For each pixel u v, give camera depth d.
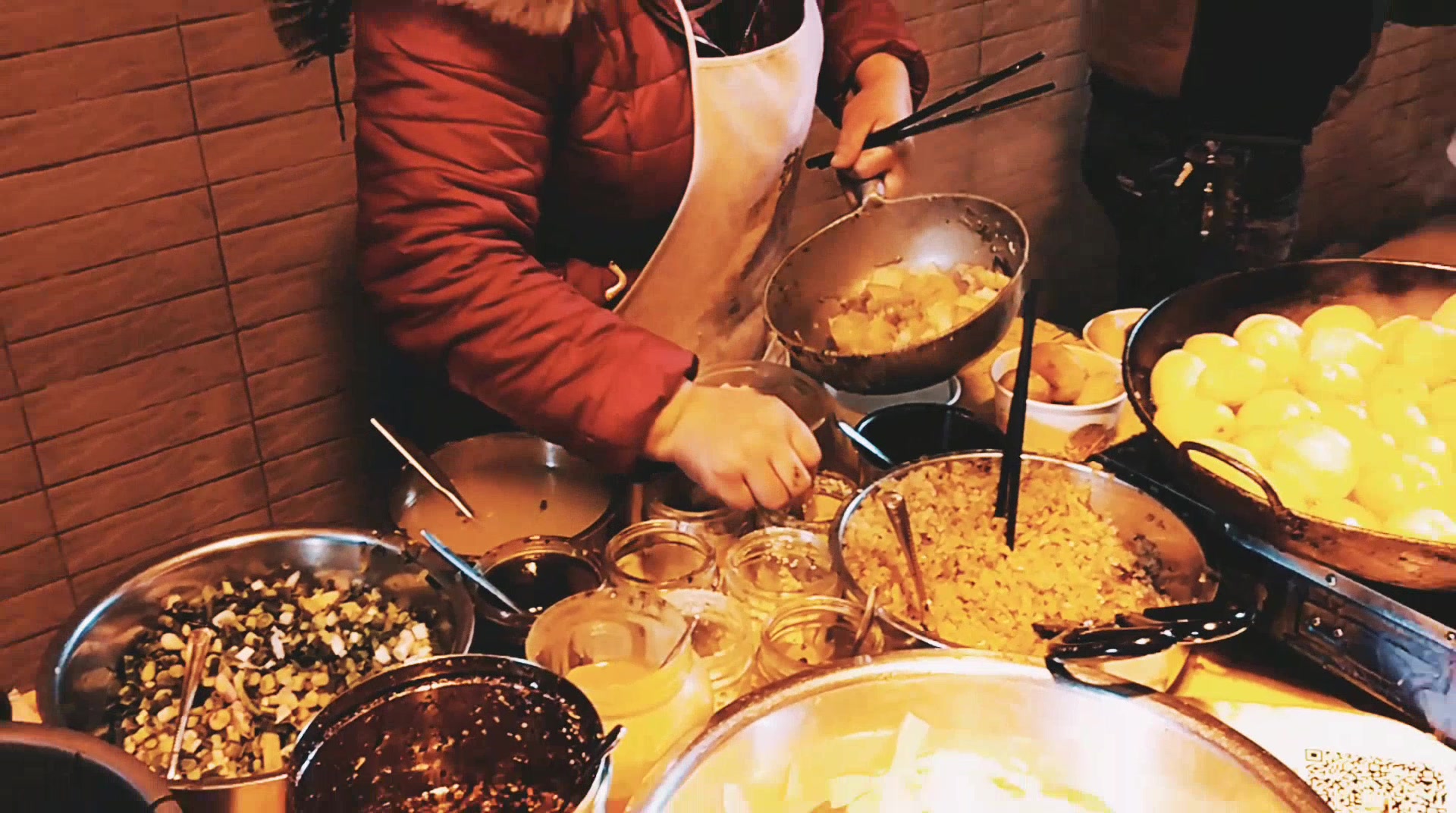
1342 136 3.20
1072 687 0.91
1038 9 2.51
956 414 1.34
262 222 1.77
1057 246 2.83
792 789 0.90
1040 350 1.40
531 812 0.85
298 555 1.17
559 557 1.12
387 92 1.15
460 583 1.08
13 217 1.59
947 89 2.45
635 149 1.30
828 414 1.37
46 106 1.56
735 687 1.00
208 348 1.79
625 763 0.91
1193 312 1.32
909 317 1.31
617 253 1.42
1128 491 1.13
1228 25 2.01
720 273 1.50
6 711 1.02
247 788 0.86
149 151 1.65
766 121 1.40
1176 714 0.88
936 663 0.93
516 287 1.18
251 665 1.08
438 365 1.23
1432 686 0.99
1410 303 1.32
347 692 0.87
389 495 1.33
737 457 1.12
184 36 1.62
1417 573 0.96
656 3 1.26
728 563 1.11
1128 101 2.20
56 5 1.52
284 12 1.67
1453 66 3.33
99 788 0.80
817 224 2.36
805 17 1.45
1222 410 1.16
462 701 0.89
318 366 1.90
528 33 1.14
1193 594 1.03
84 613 1.07
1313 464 1.08
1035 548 1.11
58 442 1.73
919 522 1.12
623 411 1.15
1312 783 0.97
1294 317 1.35
